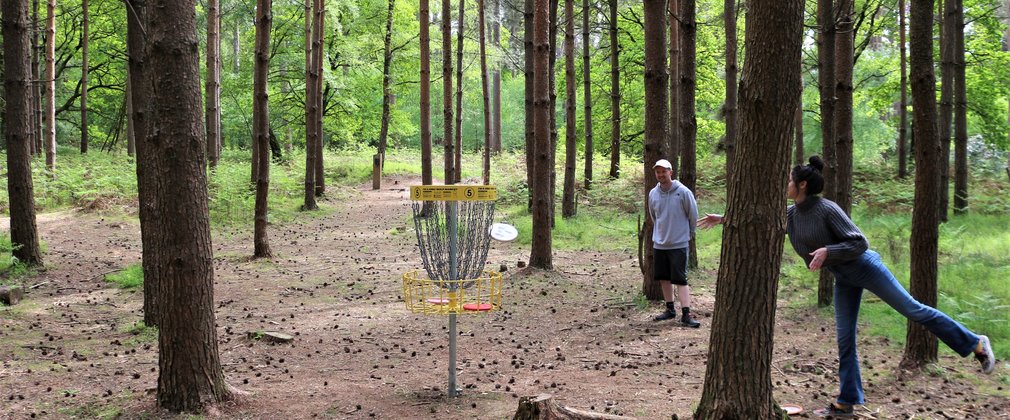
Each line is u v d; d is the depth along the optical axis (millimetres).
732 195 3879
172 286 5109
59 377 6172
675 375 6203
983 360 4766
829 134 8625
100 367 6535
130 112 27281
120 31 30188
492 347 7387
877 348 6988
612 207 19688
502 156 36062
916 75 5828
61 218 16969
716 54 24453
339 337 7863
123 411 5137
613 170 22438
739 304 3848
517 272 11523
